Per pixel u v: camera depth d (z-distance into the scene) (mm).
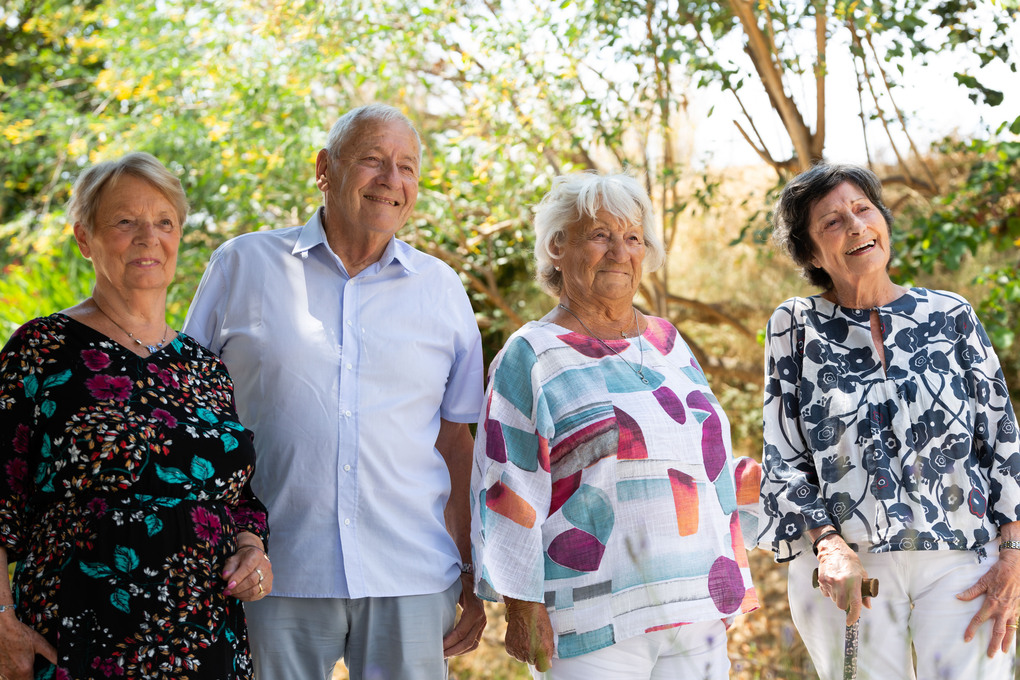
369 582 2309
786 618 4809
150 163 2178
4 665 1893
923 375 2510
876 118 5148
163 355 2135
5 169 8461
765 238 5430
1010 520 2443
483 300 6934
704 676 2248
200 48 6461
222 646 2061
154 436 2021
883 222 2627
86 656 1917
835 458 2529
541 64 5375
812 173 2711
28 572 1955
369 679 2342
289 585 2295
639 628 2174
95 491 1958
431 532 2447
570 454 2256
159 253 2150
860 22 4539
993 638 2393
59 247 7016
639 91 5500
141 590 1959
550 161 5820
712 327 7484
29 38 9508
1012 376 5805
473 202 5957
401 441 2391
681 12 5312
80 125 7203
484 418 2354
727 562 2299
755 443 7047
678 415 2322
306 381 2342
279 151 5793
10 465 1963
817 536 2504
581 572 2213
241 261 2451
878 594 2445
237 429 2170
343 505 2318
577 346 2377
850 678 2363
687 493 2270
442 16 5441
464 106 5953
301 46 5891
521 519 2227
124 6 6496
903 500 2436
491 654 4469
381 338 2404
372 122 2455
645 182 5863
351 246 2471
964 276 5617
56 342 2021
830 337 2631
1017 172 4898
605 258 2402
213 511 2080
